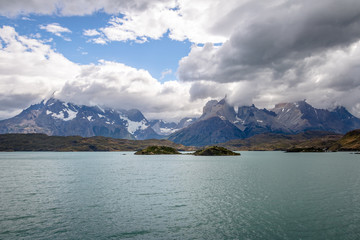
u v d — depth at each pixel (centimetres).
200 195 7219
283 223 4706
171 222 4816
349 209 5569
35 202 6406
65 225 4656
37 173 13412
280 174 12519
